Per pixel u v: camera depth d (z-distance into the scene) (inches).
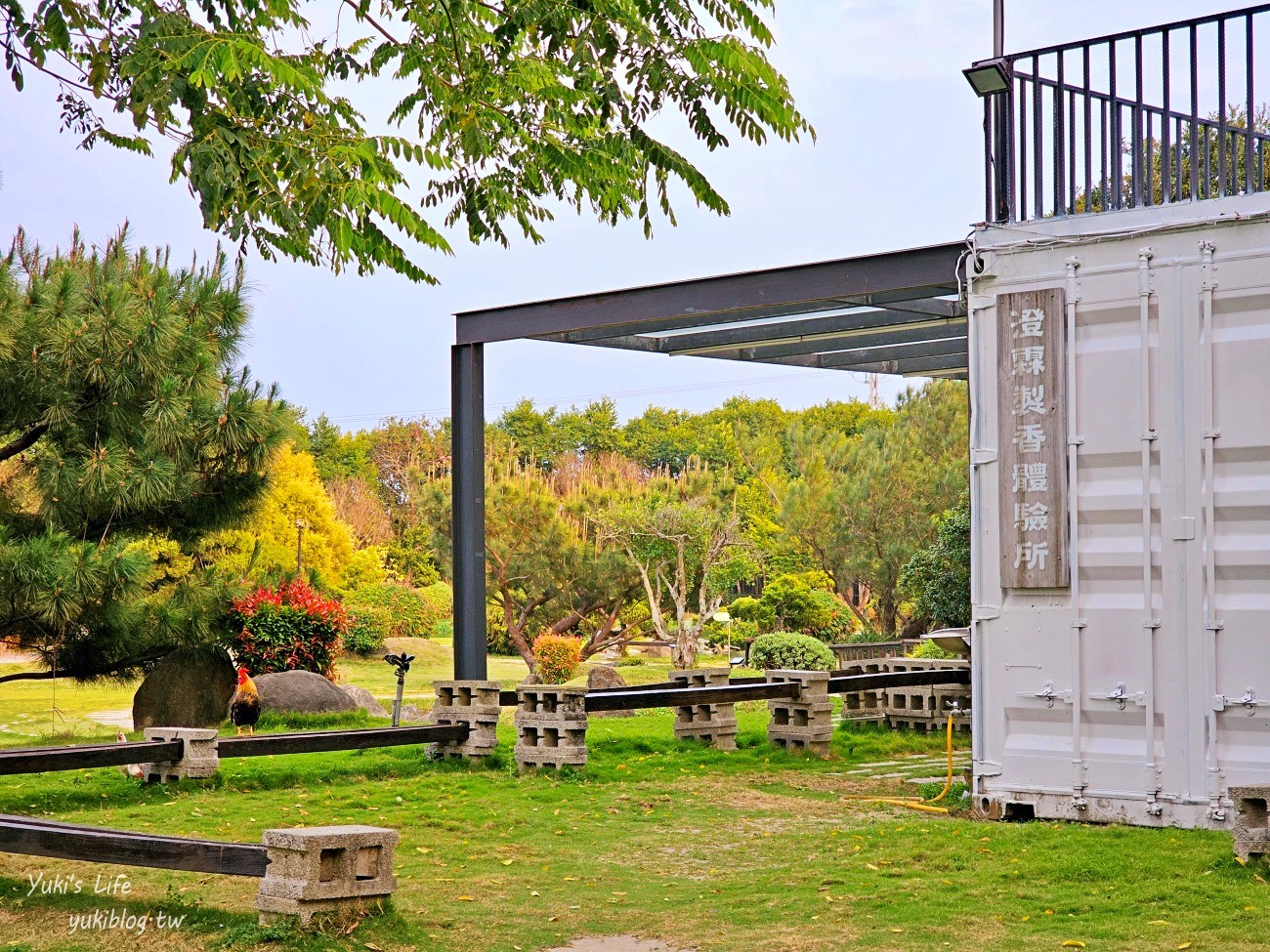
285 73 217.5
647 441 1560.0
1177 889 194.2
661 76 249.8
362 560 1130.7
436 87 268.1
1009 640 258.1
